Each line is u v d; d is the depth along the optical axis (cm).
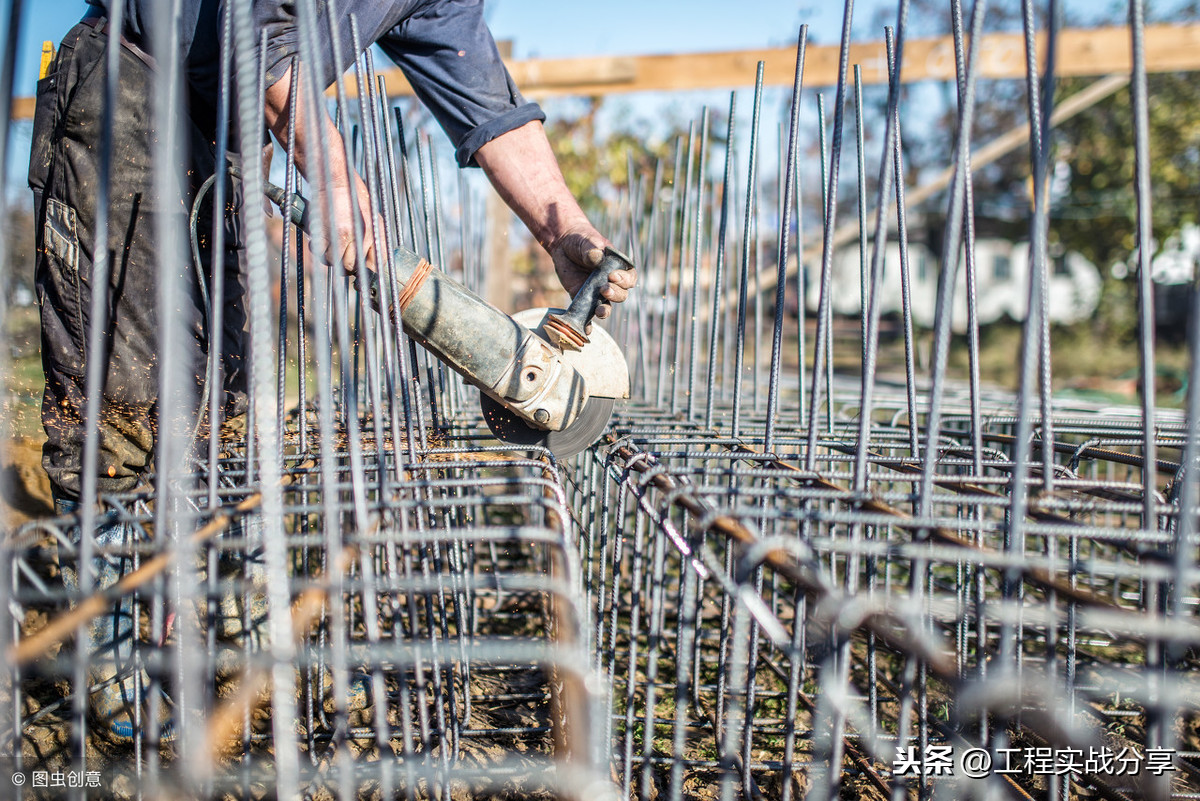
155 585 122
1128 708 240
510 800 191
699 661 241
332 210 128
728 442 192
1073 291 2109
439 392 240
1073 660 176
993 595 281
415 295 180
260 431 106
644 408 337
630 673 162
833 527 150
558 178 235
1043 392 141
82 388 199
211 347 137
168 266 102
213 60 195
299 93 186
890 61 174
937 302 125
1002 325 2227
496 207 649
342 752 114
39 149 200
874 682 197
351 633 220
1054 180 1738
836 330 1218
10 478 264
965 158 122
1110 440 243
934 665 102
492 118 232
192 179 212
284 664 104
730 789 124
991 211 1867
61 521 124
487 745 213
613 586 167
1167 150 1445
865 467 140
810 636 262
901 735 126
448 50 227
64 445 201
